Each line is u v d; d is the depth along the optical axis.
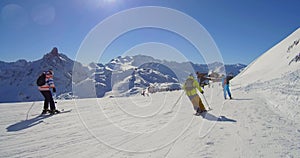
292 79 16.78
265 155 3.67
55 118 7.49
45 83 8.44
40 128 5.96
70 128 5.96
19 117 7.69
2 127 6.05
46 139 4.88
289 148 3.99
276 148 4.00
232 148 4.05
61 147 4.34
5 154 3.93
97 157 3.81
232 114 7.60
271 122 6.19
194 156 3.71
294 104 8.34
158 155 3.84
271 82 20.16
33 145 4.45
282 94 11.49
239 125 5.88
